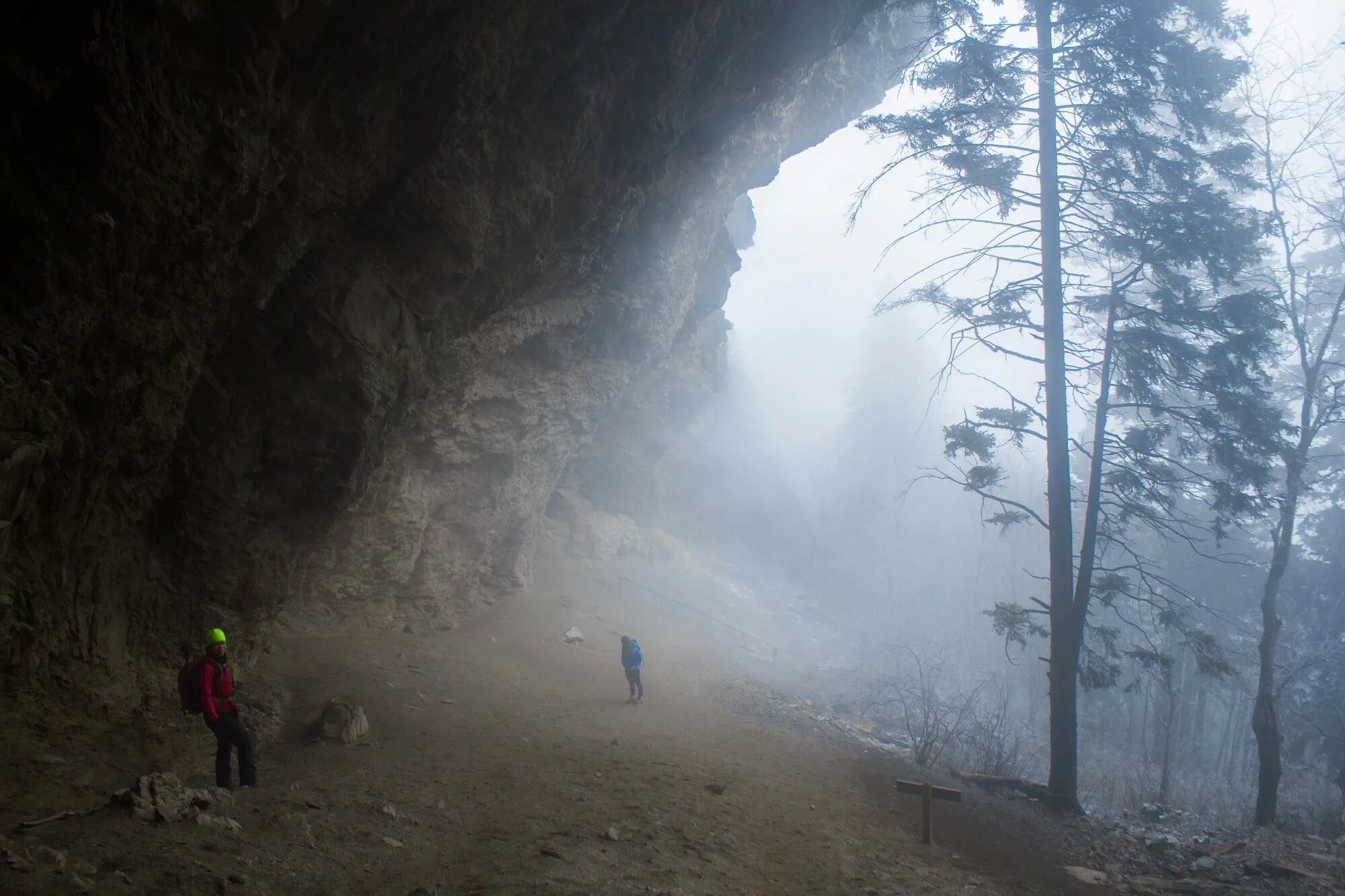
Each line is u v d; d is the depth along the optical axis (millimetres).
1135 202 16812
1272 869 13008
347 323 11477
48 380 8039
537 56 12398
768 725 19062
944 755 19578
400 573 20984
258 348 11062
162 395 9672
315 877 6910
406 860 7914
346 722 12852
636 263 24484
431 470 21703
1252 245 16594
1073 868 12375
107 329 8570
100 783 8484
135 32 7578
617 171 16078
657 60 14734
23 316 7676
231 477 11172
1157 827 16453
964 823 13586
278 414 11398
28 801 7465
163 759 9805
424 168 11781
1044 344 17188
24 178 7449
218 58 8391
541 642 23359
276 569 12492
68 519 9000
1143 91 16375
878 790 14656
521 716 16125
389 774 11242
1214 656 16875
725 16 15484
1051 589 16969
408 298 12648
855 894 9500
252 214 9594
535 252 14844
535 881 7676
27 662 8664
